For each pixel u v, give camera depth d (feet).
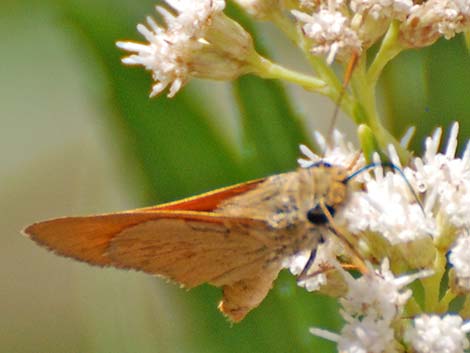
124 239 0.81
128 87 0.87
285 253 0.82
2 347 0.97
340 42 0.82
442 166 0.82
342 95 0.83
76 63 0.87
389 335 0.81
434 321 0.81
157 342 0.87
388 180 0.82
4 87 0.97
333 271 0.82
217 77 0.83
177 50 0.83
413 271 0.82
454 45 0.86
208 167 0.86
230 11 0.86
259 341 0.86
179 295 0.87
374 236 0.82
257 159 0.86
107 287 0.87
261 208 0.81
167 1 0.83
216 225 0.81
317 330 0.81
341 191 0.81
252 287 0.82
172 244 0.81
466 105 0.86
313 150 0.86
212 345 0.87
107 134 0.87
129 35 0.87
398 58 0.86
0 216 0.98
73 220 0.80
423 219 0.82
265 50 0.86
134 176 0.87
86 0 0.87
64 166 0.98
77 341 0.97
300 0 0.83
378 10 0.82
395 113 0.86
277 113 0.86
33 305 0.97
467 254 0.82
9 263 0.98
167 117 0.87
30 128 0.98
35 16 0.92
